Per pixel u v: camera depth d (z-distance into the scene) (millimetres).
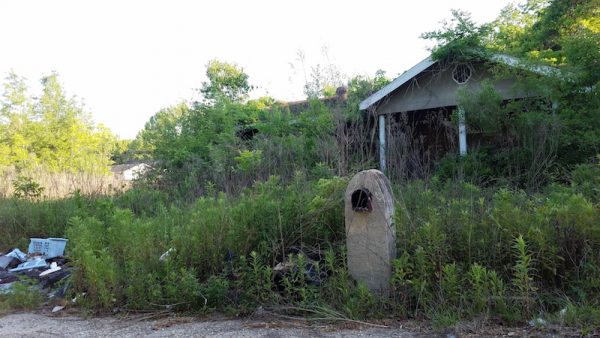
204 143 14367
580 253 4738
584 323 4074
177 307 5383
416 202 6617
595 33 10750
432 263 4832
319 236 6113
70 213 9727
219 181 10633
